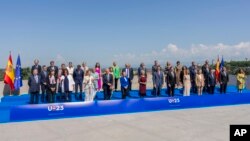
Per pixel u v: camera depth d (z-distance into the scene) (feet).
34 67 49.01
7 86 55.31
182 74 57.47
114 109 40.47
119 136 27.61
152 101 43.37
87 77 49.19
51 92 47.47
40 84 48.91
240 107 46.50
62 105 38.09
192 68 60.44
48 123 33.94
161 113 40.50
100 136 27.61
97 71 56.03
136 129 30.48
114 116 38.24
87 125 32.60
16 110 35.76
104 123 33.68
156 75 56.85
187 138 26.91
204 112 41.39
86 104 39.34
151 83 70.69
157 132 29.14
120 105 41.11
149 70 70.69
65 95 50.11
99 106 39.93
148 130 29.99
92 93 49.37
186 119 36.01
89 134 28.40
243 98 51.13
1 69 59.67
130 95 57.36
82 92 54.75
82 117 37.73
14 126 32.32
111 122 34.24
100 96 56.18
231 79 77.41
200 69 57.77
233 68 77.30
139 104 42.37
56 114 37.29
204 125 32.40
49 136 27.71
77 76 52.70
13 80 53.57
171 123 33.50
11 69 53.26
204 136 27.63
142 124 33.04
